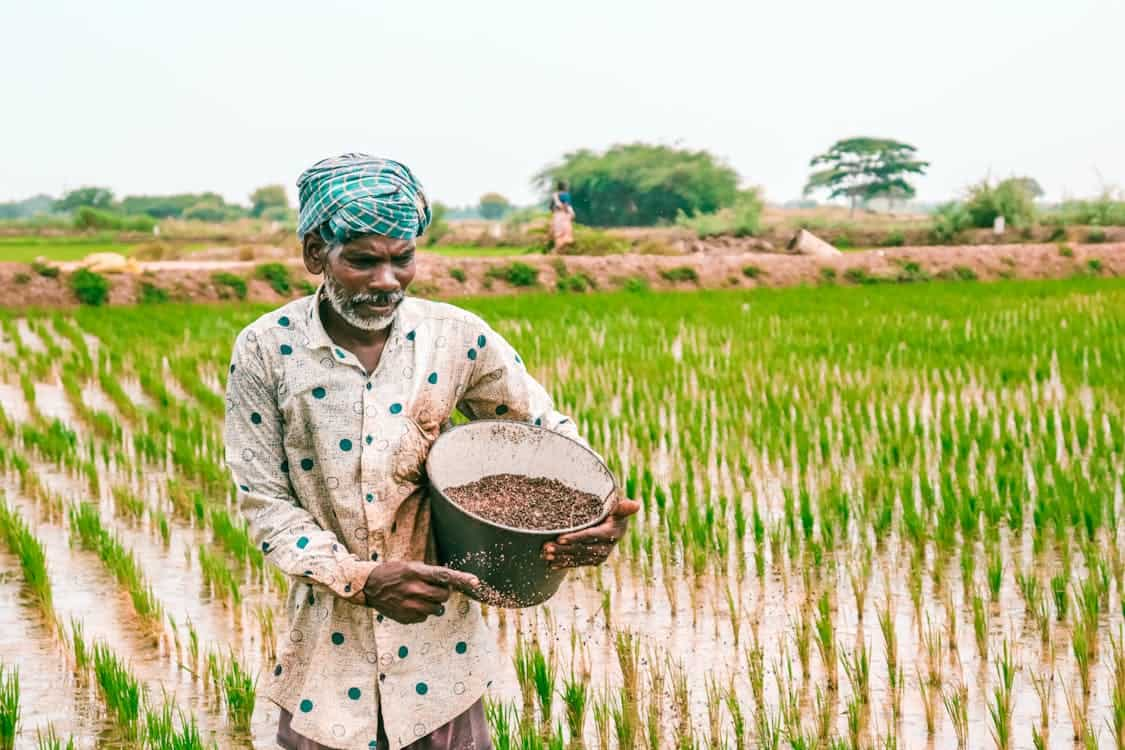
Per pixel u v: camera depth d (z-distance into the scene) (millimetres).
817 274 33656
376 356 3066
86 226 69812
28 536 7004
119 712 4891
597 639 5977
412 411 3072
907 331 17906
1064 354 14562
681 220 50938
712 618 6258
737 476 9430
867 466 9266
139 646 5918
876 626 6078
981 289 28031
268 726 4992
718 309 22922
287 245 47906
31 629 6160
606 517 3047
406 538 3137
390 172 2939
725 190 90938
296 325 3031
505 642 5973
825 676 5426
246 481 3047
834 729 4867
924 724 4914
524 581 3018
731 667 5566
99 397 13828
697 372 13883
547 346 16703
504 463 3307
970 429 10070
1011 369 13555
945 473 8125
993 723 4914
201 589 6852
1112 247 36375
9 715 4637
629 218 92750
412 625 3072
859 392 12367
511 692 5328
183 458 9766
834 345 16312
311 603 3094
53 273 27141
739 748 4668
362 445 3014
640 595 6641
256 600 6629
